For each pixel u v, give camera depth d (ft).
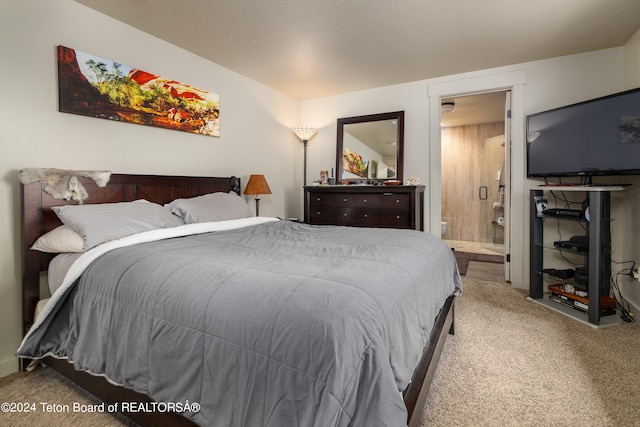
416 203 10.12
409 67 10.24
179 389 3.17
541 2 6.66
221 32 7.92
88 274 4.59
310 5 6.78
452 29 7.80
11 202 5.74
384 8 6.88
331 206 11.45
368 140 12.30
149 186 7.75
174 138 8.70
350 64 10.01
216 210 8.00
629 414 4.38
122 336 3.81
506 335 6.85
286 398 2.46
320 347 2.46
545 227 10.03
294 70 10.51
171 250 4.84
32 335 4.80
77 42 6.59
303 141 13.10
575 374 5.35
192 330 3.14
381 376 2.50
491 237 17.97
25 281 5.65
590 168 8.00
